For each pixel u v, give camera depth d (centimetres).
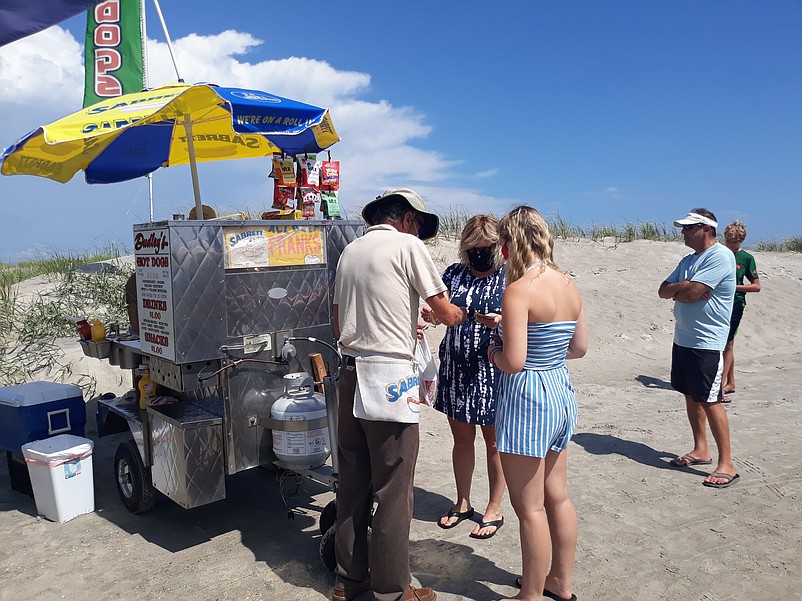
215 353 371
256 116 388
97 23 705
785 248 1733
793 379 816
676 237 1508
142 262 379
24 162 447
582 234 1471
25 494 480
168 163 582
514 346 289
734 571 356
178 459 373
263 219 423
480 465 526
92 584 349
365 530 330
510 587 342
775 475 496
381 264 314
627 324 1009
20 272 1127
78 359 717
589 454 548
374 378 310
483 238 381
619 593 336
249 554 379
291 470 389
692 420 521
